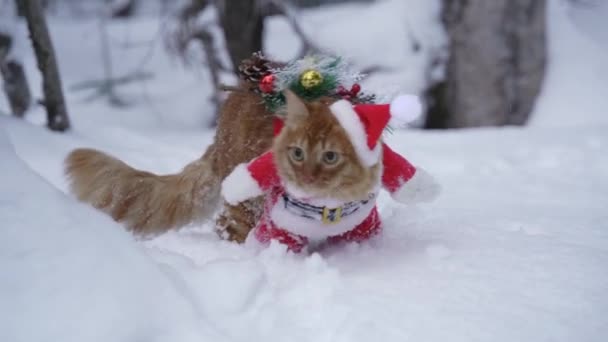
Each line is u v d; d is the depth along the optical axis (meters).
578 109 2.40
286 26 3.36
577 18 2.92
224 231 1.18
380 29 2.72
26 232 0.85
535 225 1.22
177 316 0.84
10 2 2.03
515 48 2.42
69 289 0.81
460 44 2.48
